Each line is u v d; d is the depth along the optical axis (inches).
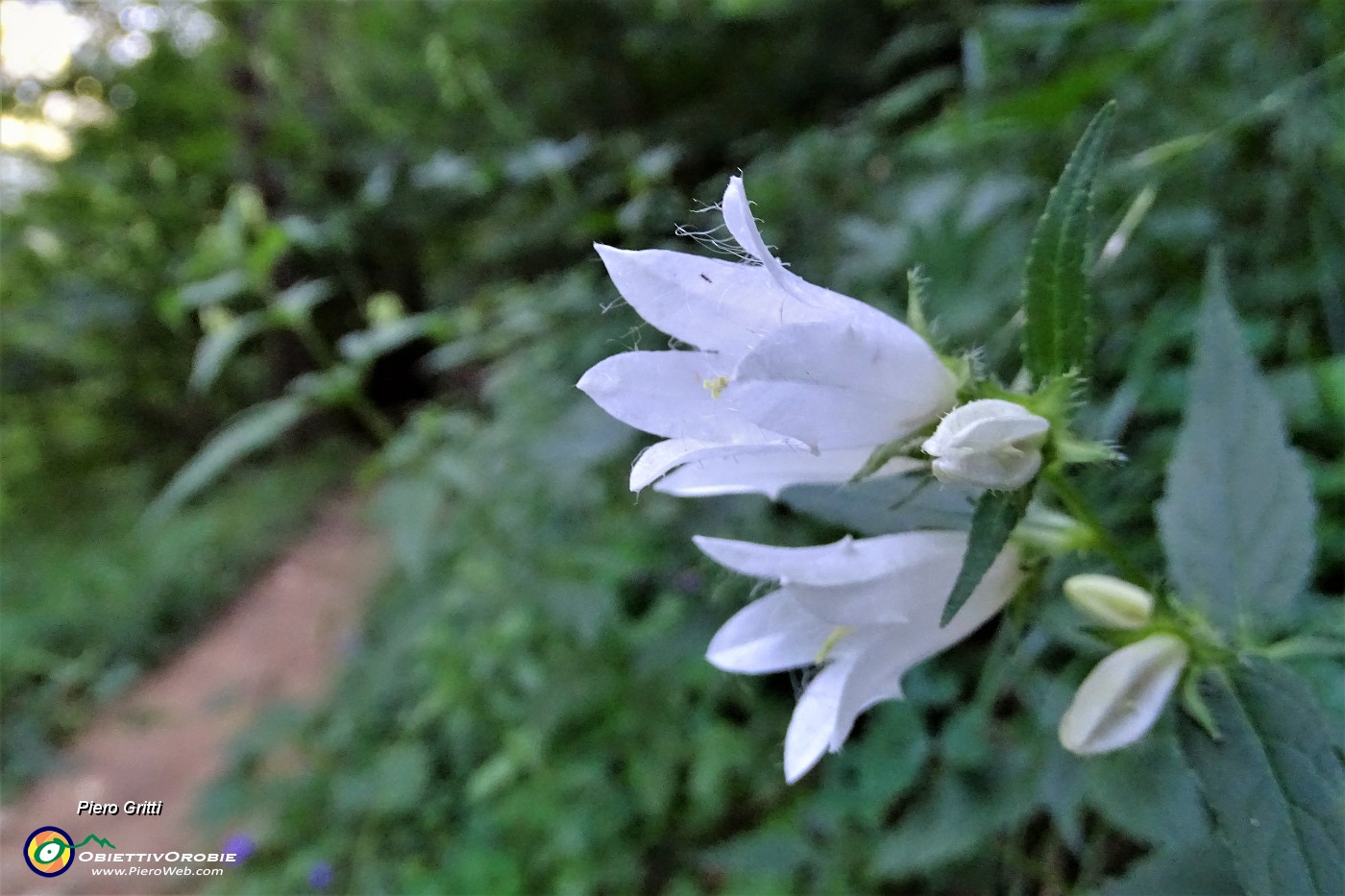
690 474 4.1
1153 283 10.3
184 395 48.8
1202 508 4.7
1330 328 9.0
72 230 39.1
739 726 12.6
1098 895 4.6
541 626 14.6
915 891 9.2
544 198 24.1
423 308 40.3
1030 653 6.5
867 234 12.4
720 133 30.0
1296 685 3.8
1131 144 11.9
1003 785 7.9
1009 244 10.5
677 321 3.5
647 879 12.2
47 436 48.8
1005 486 3.3
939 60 26.0
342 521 34.3
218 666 27.0
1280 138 9.7
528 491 14.4
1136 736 4.0
